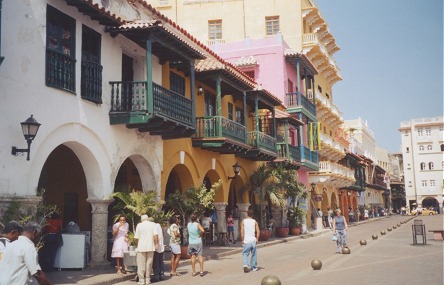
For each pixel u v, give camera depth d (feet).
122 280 39.19
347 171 158.61
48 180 57.06
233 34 131.75
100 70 44.70
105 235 44.80
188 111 53.52
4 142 33.42
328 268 44.21
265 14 131.03
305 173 119.44
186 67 60.70
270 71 107.34
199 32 132.87
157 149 54.60
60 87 39.34
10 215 32.73
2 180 33.06
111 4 47.75
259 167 85.15
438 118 284.00
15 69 34.78
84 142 42.55
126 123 45.88
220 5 133.18
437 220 167.43
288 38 129.39
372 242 74.79
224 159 74.54
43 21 37.86
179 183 70.49
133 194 44.93
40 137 36.73
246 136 72.69
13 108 34.37
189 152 63.46
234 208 86.38
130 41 50.29
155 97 46.91
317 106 135.33
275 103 86.79
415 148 289.12
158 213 46.24
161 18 58.54
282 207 94.27
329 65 145.89
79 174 56.90
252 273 42.70
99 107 44.60
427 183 284.82
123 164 61.00
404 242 72.84
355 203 201.57
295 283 35.58
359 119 247.70
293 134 110.11
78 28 42.24
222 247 68.03
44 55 37.73
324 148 138.62
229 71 65.67
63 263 42.39
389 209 290.15
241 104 83.41
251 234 44.14
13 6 35.01
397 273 39.22
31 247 17.42
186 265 50.55
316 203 136.36
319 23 139.85
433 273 38.68
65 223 56.29
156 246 38.34
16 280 16.94
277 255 60.13
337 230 59.52
